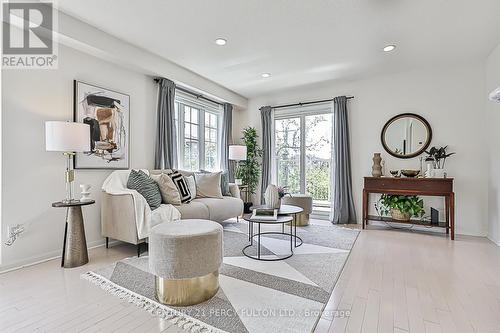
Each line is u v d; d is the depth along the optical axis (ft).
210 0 7.59
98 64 10.21
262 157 17.67
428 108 13.05
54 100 8.89
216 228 6.37
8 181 7.83
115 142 10.84
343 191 14.53
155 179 10.75
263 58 11.79
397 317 5.41
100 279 7.11
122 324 5.12
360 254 9.32
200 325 5.08
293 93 16.99
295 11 8.14
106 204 9.72
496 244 10.54
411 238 11.43
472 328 5.05
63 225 9.16
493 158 11.07
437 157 12.41
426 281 7.10
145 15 8.41
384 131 13.98
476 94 12.12
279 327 5.03
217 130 17.34
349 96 15.01
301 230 12.79
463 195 12.35
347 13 8.23
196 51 11.13
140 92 11.98
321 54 11.34
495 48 10.64
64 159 9.18
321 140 16.24
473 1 7.53
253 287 6.66
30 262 8.27
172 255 5.71
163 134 12.64
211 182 13.47
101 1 7.66
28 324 5.10
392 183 12.63
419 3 7.66
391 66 12.75
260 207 10.13
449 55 11.41
